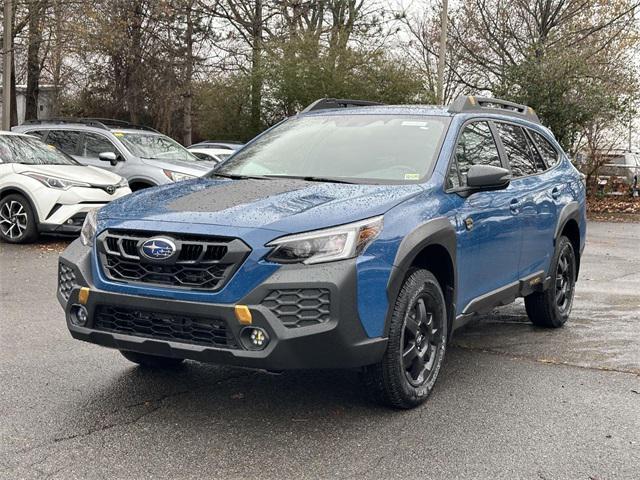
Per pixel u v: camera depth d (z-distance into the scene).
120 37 25.77
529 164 6.42
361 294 3.98
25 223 11.25
